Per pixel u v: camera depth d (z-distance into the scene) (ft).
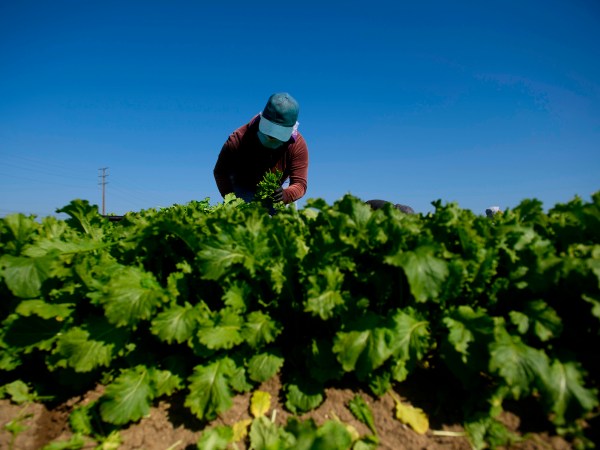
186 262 8.31
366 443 6.45
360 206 8.16
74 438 6.69
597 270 6.27
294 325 8.18
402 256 6.71
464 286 7.45
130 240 8.35
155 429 6.96
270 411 7.16
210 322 7.20
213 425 6.96
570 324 7.11
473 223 8.57
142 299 7.09
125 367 7.83
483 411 6.66
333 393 7.49
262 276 7.80
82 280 7.91
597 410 6.45
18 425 7.06
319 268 7.48
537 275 6.88
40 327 7.88
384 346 6.63
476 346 6.52
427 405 7.14
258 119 17.70
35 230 9.67
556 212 9.36
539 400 6.42
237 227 7.94
